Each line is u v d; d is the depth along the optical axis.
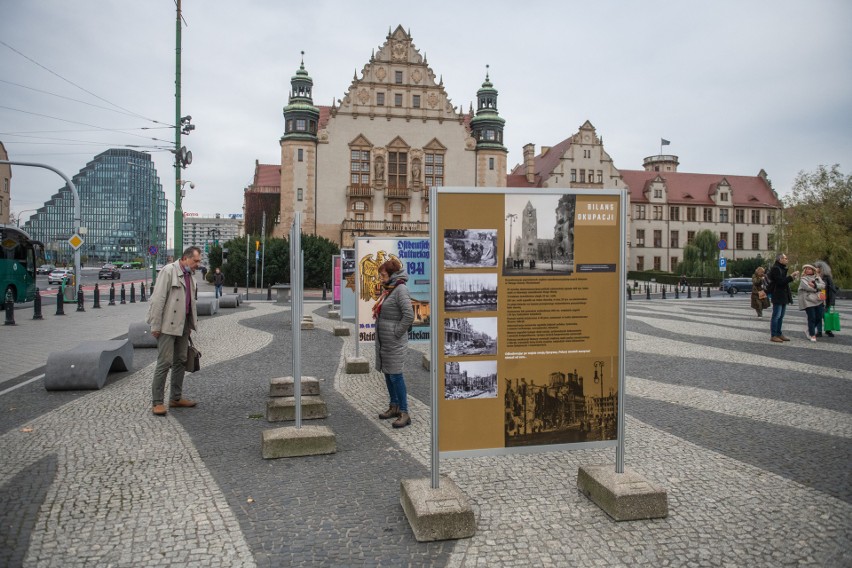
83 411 6.87
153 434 5.96
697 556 3.51
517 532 3.82
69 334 14.72
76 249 23.62
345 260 14.92
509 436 4.10
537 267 4.10
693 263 63.78
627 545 3.64
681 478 4.77
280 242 48.66
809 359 10.77
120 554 3.51
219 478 4.75
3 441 5.68
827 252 38.66
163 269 6.85
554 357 4.15
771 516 4.05
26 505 4.18
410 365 10.30
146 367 9.88
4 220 60.22
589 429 4.23
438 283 3.96
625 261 4.22
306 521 3.97
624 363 4.24
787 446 5.61
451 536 3.71
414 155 55.88
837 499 4.33
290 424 6.41
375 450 5.53
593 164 67.94
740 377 9.08
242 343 13.12
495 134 57.12
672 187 78.50
